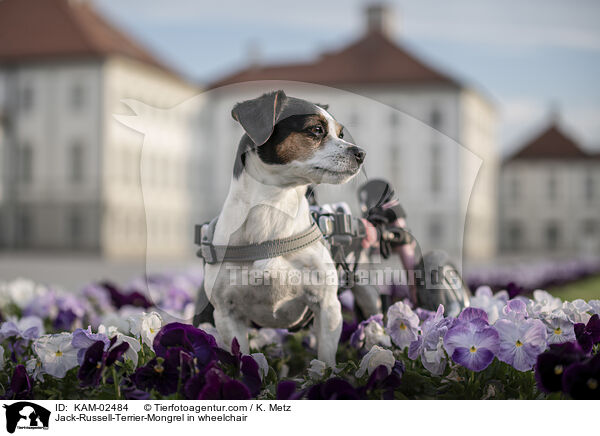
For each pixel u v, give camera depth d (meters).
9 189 42.41
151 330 3.10
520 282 10.91
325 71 45.94
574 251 58.09
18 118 42.75
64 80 42.12
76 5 45.50
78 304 5.23
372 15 48.97
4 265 22.67
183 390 2.59
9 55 42.53
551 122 60.91
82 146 41.75
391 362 2.76
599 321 2.96
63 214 41.72
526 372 2.78
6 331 3.29
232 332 3.05
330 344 3.06
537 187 58.88
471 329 2.66
